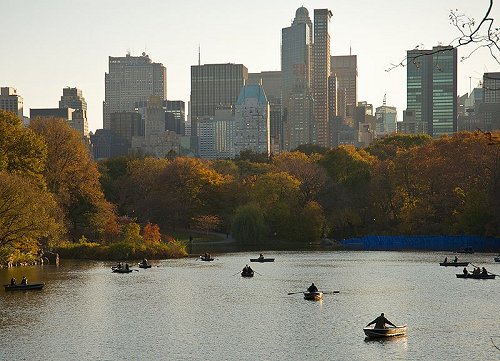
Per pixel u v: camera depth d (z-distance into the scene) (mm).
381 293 134125
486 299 126062
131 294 132000
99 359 83688
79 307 117250
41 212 160750
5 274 163750
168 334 96688
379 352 86312
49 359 83688
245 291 136875
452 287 142250
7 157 176375
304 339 93500
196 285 145625
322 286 144750
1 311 113188
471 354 85188
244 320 106562
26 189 158375
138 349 88375
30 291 135125
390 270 175500
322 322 104875
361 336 95312
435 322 104438
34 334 96438
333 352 86562
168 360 83125
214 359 83500
